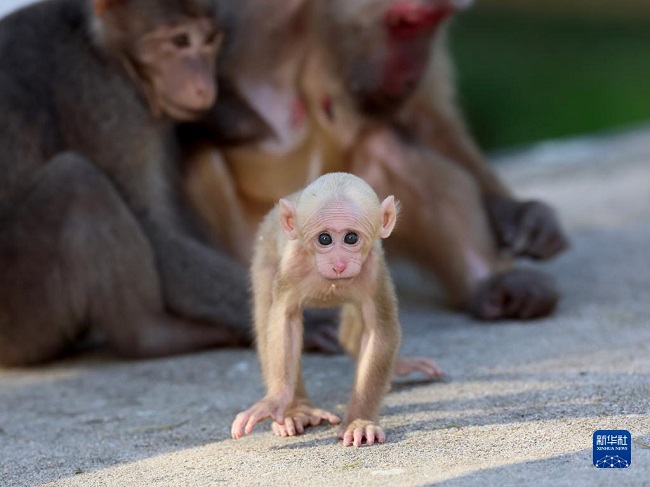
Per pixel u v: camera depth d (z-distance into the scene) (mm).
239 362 9875
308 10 11297
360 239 5984
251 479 6117
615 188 18344
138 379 9484
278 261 6660
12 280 10367
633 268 12344
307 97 11555
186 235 11055
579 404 7016
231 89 11281
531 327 10117
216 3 10484
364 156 11781
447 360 8898
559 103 32375
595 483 5461
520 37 37406
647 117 31641
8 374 10312
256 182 11547
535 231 11641
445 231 11477
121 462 6840
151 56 10320
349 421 6648
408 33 11141
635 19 40312
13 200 10477
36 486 6480
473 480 5652
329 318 9969
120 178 10523
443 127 12414
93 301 10273
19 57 10633
